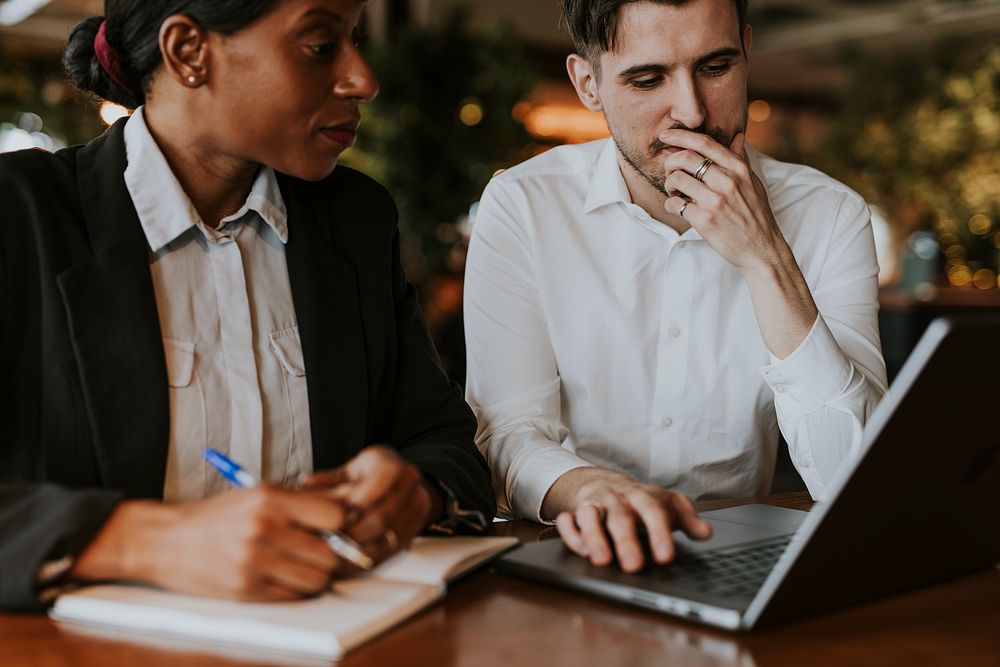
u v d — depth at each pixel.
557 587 0.95
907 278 5.66
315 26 1.02
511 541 1.06
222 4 0.99
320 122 1.07
